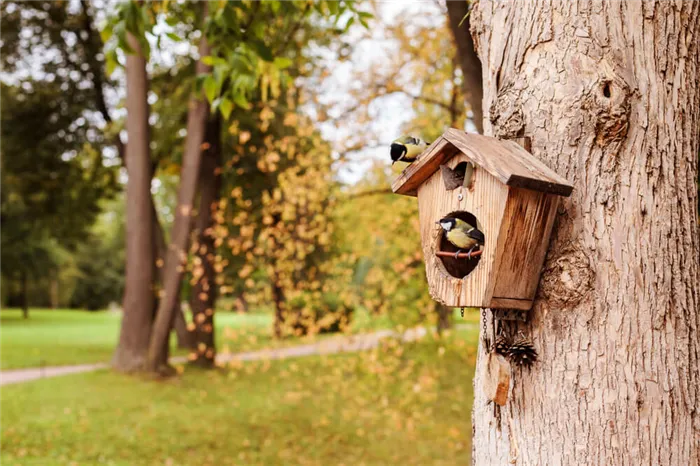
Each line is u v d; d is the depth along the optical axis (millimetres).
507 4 2883
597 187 2631
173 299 14602
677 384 2551
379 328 9828
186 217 14523
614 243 2604
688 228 2691
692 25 2777
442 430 10938
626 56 2670
